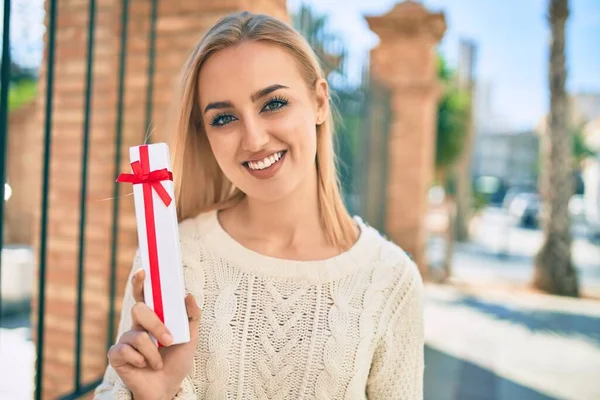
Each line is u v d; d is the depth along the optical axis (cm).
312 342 120
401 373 129
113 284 217
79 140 296
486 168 3838
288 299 123
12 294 570
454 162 1227
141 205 105
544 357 457
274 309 123
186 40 279
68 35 296
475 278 863
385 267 130
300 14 362
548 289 770
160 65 284
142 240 104
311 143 124
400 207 749
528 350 474
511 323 565
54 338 298
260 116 118
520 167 3794
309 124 123
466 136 1252
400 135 744
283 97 118
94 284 293
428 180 775
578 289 767
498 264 1049
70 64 296
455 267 976
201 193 144
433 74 764
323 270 126
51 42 169
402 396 128
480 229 1864
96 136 293
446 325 546
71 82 296
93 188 293
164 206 105
